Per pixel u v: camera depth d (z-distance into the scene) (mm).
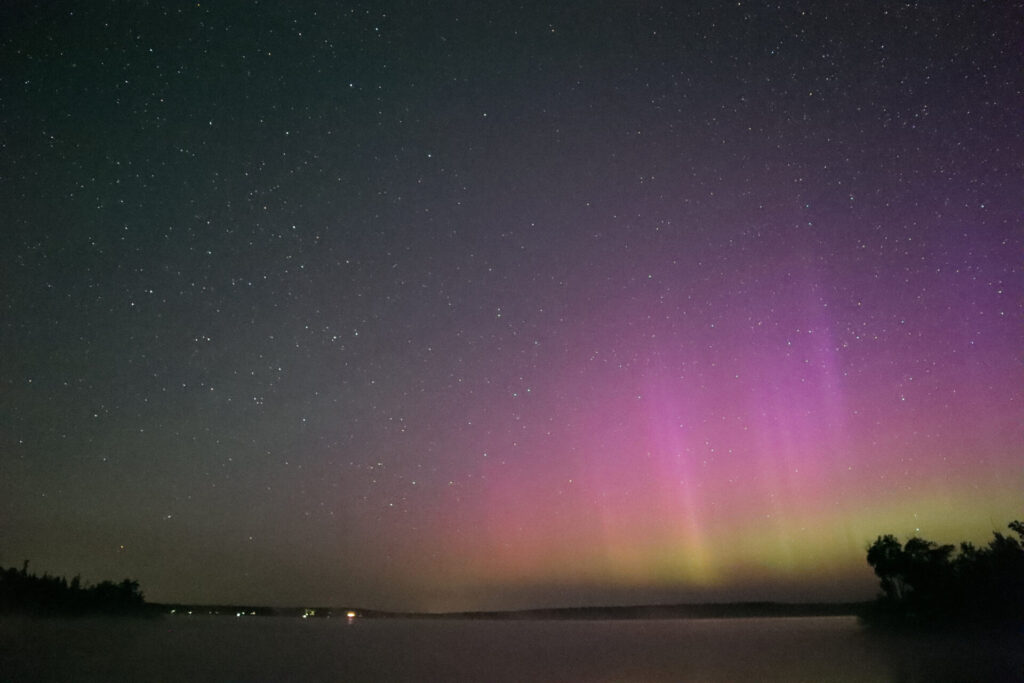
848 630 45656
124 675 20703
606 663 25438
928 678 17469
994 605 29500
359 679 20750
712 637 43250
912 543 33469
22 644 30531
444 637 49719
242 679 20359
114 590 58844
